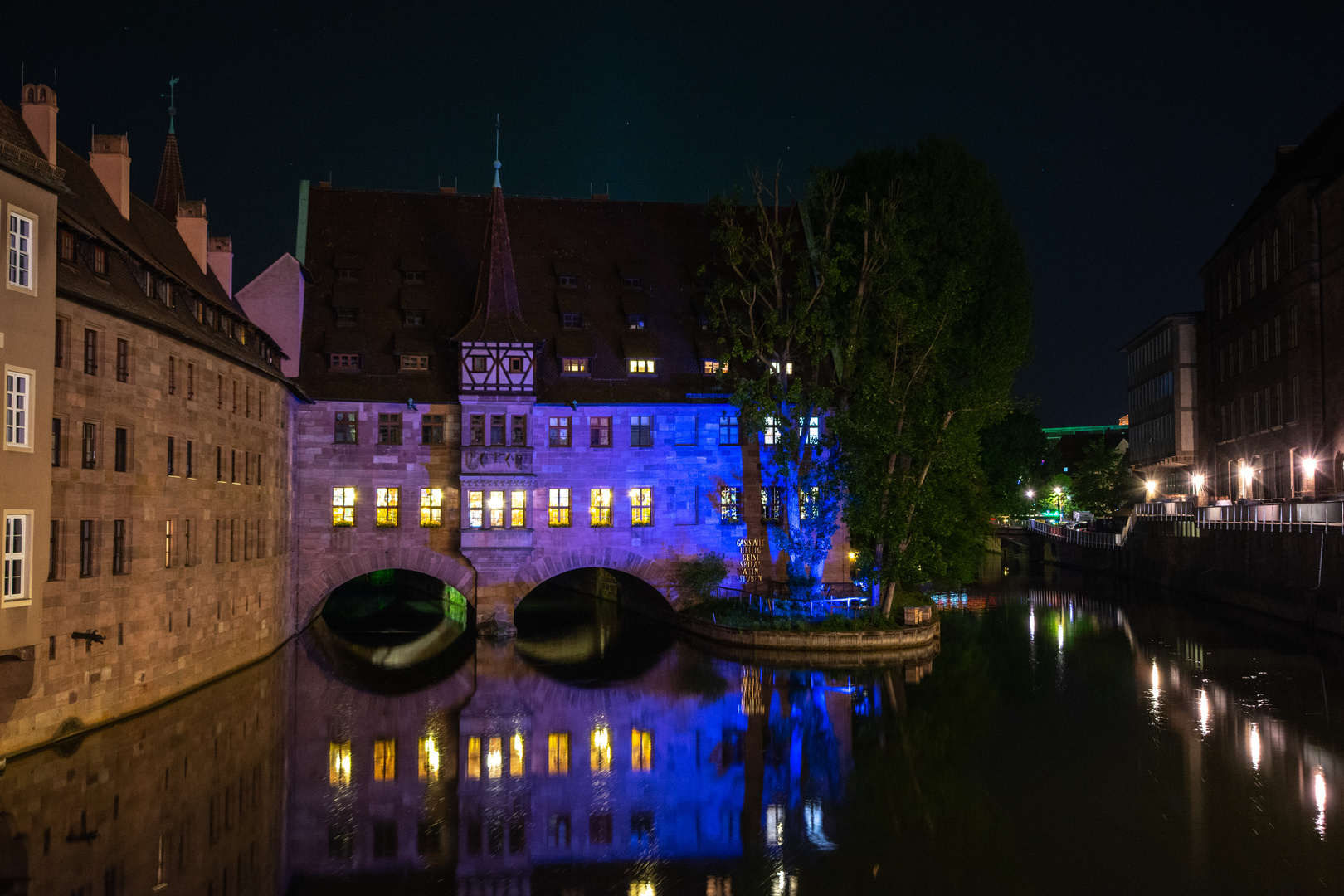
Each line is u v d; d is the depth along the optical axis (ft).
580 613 185.78
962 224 153.99
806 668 118.73
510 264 148.05
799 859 56.39
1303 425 174.70
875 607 137.59
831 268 133.69
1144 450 289.12
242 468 112.78
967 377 156.87
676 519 152.05
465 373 143.23
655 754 78.74
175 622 92.79
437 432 145.79
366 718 91.15
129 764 70.33
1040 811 64.39
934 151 155.02
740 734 85.25
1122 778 71.05
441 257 161.38
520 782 71.05
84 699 77.41
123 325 81.71
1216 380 229.45
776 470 148.36
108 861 53.36
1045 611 175.42
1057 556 303.68
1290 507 158.81
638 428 152.35
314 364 145.48
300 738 82.79
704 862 56.03
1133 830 60.49
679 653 130.72
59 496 73.26
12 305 64.95
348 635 153.58
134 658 84.74
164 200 138.10
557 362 153.79
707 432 153.07
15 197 65.46
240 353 110.73
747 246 155.53
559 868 55.11
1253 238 202.39
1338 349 163.22
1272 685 103.60
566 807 65.51
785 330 136.26
